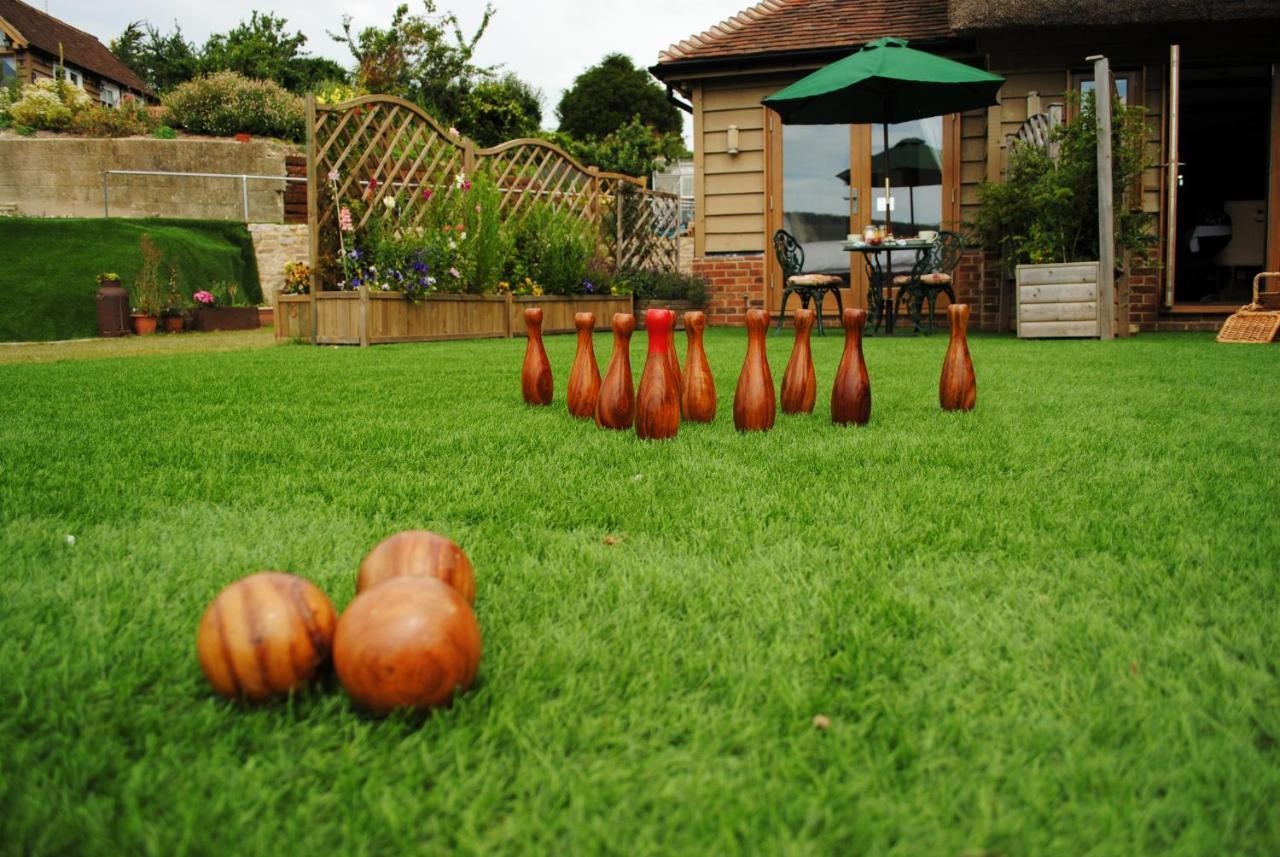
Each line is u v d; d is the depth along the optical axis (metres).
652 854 0.77
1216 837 0.78
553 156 10.83
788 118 9.34
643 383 2.81
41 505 1.96
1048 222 8.12
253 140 20.56
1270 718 0.97
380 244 8.41
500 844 0.79
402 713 0.98
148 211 19.62
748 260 11.16
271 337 11.16
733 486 2.14
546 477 2.25
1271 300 7.84
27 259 13.89
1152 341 7.55
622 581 1.44
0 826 0.80
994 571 1.48
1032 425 3.11
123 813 0.83
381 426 3.14
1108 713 0.99
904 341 7.95
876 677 1.08
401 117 9.16
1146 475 2.25
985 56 10.23
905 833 0.79
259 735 0.95
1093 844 0.78
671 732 0.96
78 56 30.62
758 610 1.31
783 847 0.78
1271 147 9.35
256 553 1.60
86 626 1.24
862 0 11.64
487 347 7.65
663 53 11.01
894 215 10.77
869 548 1.62
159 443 2.79
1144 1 8.57
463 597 1.23
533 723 0.98
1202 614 1.27
